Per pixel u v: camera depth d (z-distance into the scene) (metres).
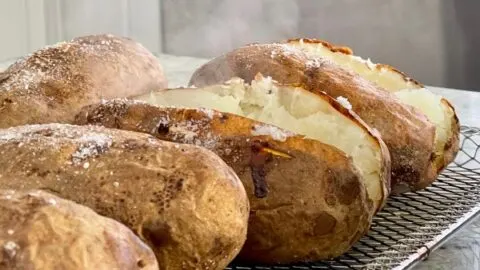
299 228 0.35
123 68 0.49
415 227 0.39
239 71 0.45
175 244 0.30
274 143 0.35
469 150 0.51
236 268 0.36
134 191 0.31
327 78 0.43
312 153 0.35
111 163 0.31
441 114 0.45
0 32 0.94
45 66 0.47
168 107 0.37
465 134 0.54
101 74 0.48
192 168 0.31
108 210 0.30
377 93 0.42
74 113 0.45
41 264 0.24
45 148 0.32
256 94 0.39
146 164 0.31
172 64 0.75
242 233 0.31
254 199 0.35
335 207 0.35
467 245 0.39
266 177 0.35
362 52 0.89
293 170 0.35
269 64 0.44
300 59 0.44
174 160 0.31
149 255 0.26
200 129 0.36
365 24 0.89
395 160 0.41
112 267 0.25
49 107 0.45
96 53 0.49
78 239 0.25
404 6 0.86
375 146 0.37
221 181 0.31
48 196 0.26
